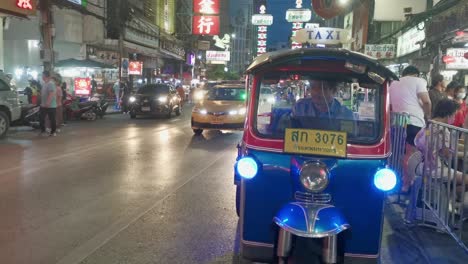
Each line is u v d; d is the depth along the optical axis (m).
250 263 4.27
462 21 12.54
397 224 5.69
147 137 13.70
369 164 3.61
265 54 4.11
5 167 8.67
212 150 11.33
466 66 11.95
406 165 6.58
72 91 24.06
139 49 31.67
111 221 5.64
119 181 7.72
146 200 6.61
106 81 28.45
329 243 3.40
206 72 67.56
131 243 4.95
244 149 3.89
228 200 6.71
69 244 4.86
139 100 20.61
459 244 4.78
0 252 4.61
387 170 3.54
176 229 5.42
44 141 12.46
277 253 3.54
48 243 4.88
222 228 5.48
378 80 3.76
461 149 5.12
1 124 12.79
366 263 3.70
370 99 3.83
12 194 6.75
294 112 3.97
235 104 14.55
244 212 3.80
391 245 5.00
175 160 9.81
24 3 15.34
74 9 22.52
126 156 10.17
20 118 15.09
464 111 8.45
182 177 8.15
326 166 3.55
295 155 3.65
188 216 5.92
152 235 5.20
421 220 5.71
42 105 13.82
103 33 26.80
